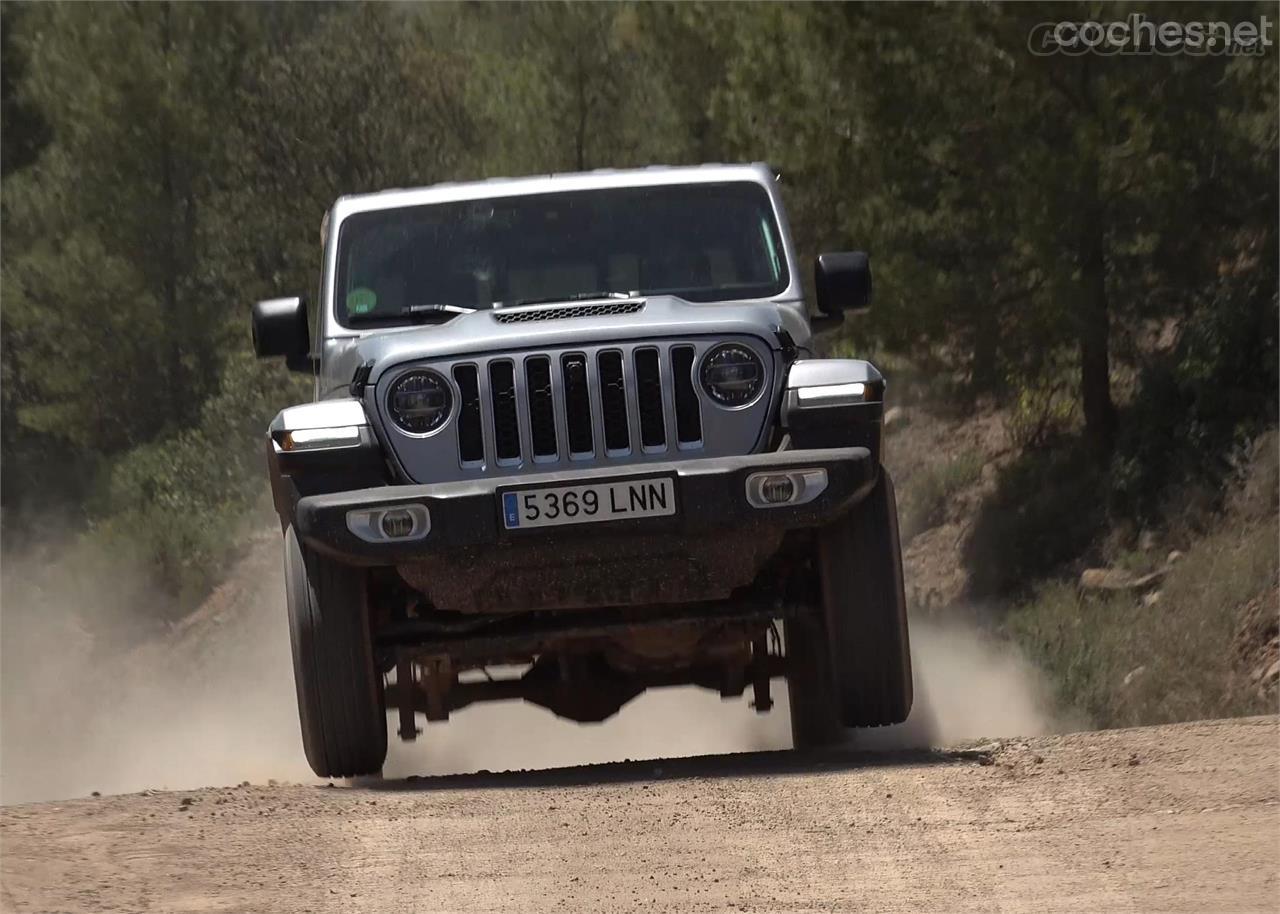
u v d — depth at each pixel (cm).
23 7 7425
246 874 995
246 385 5738
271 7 6588
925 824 1058
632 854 1016
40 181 6500
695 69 4538
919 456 4244
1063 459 3584
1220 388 3098
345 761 1367
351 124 5634
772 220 1609
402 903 920
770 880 941
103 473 6184
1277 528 2570
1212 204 3183
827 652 1448
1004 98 3300
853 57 3422
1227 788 1098
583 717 1553
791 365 1380
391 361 1368
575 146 5234
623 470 1300
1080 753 1271
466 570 1311
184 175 6216
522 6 5441
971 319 3438
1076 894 878
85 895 943
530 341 1367
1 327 6362
